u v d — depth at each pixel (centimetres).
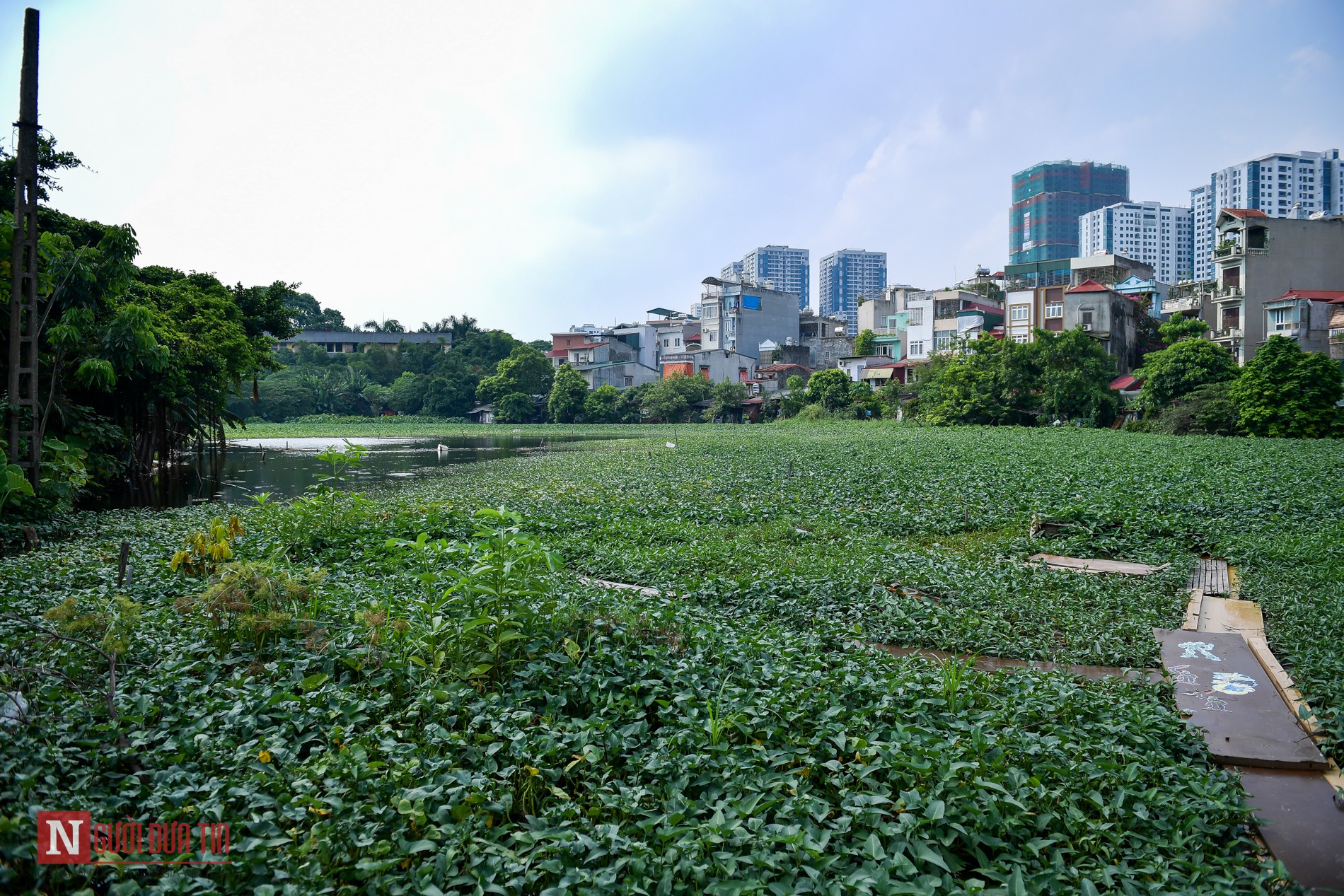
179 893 420
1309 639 944
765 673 754
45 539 1548
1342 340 4497
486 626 755
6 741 518
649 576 1270
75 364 1997
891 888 447
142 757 556
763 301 9881
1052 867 496
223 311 3133
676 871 460
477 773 560
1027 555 1489
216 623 775
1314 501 1794
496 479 2730
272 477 3120
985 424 5478
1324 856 539
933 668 852
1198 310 5969
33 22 1598
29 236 1652
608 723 641
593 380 8812
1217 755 673
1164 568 1330
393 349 9550
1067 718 704
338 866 457
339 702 650
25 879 421
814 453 3409
